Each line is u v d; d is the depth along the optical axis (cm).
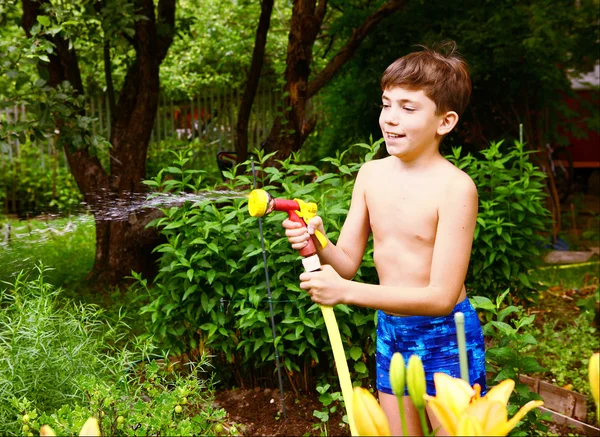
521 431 276
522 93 851
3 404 235
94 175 634
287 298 357
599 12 759
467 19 805
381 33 827
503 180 449
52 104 474
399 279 208
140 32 623
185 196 381
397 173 212
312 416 355
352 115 899
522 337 282
